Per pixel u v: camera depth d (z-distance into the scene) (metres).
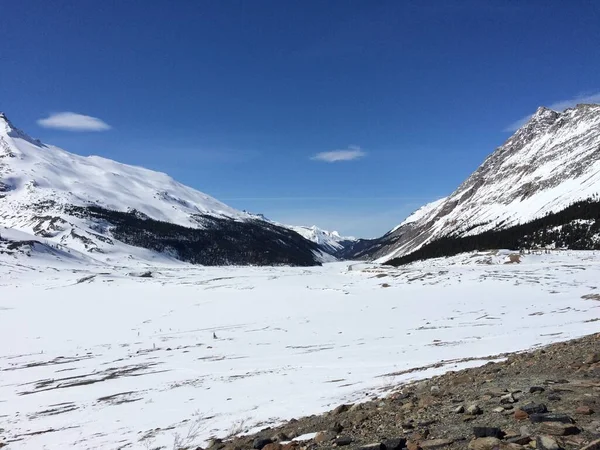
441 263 116.75
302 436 9.78
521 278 68.25
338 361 26.09
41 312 73.50
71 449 14.95
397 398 12.02
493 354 20.48
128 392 24.97
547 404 7.63
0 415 22.59
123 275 141.88
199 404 19.23
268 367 27.19
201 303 76.69
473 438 6.58
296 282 100.62
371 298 64.75
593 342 14.22
